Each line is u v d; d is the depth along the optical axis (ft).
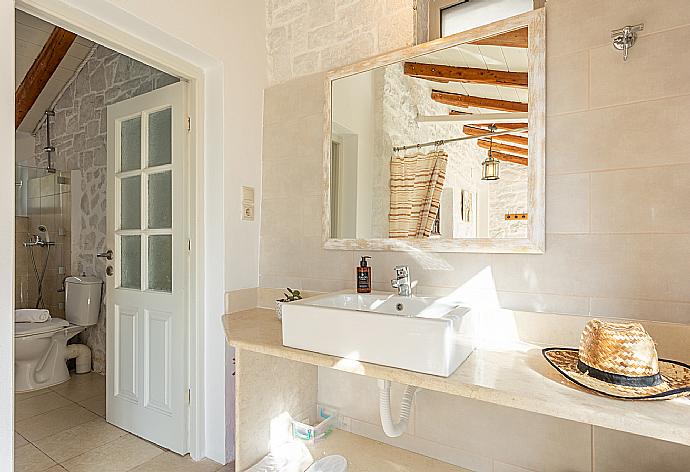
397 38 6.22
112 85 10.93
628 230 4.40
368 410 6.31
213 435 6.97
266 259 7.43
